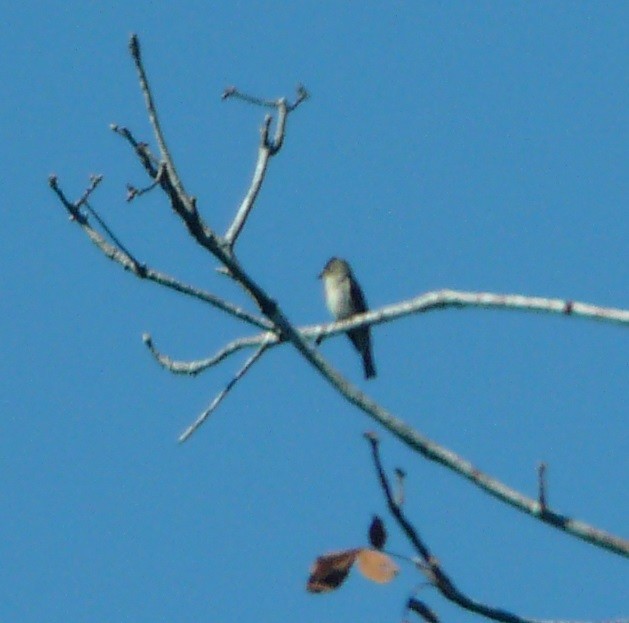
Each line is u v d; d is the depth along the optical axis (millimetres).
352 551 8328
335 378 10531
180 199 10961
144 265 11625
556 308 9984
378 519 8508
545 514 9273
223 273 11672
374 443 9094
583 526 9242
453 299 10633
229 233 11727
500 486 9461
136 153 11203
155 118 11258
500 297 10430
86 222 11766
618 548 9156
